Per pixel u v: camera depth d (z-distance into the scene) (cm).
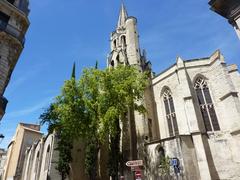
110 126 2681
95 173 3162
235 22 1402
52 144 3859
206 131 2991
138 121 3497
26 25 3244
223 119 2978
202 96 3284
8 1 3159
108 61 5481
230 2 1427
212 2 1502
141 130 3388
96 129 2744
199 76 3412
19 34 3109
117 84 2869
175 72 3566
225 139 2844
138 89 2984
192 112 3002
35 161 5059
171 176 2650
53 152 3762
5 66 2838
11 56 2945
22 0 3341
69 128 2708
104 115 2647
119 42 5375
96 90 2841
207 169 2556
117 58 5103
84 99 2734
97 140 2875
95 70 2927
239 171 2595
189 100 3100
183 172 2578
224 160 2734
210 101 3209
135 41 4897
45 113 2956
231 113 2870
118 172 3112
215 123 3038
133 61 4522
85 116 2722
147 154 3102
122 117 3152
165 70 3791
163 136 3444
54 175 3578
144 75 3194
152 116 3709
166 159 2736
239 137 2680
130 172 3095
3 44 2884
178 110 3312
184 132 3089
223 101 3022
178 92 3422
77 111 2717
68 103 2753
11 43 2977
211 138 2894
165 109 3616
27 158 6044
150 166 2980
